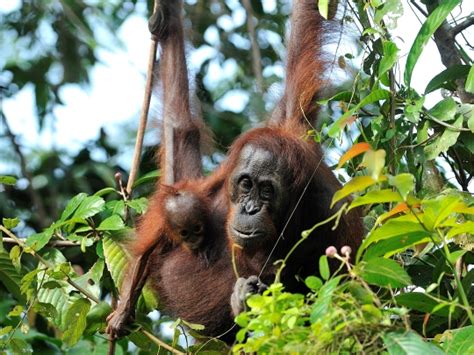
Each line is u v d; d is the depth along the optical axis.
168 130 9.66
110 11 13.91
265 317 5.34
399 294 6.36
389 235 5.87
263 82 11.36
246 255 8.25
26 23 13.85
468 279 7.27
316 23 9.17
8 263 8.68
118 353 9.70
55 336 10.90
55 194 12.63
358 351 5.23
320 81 8.88
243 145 7.98
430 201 5.73
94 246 9.19
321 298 5.25
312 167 7.93
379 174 5.41
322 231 8.01
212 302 8.63
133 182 8.73
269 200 7.76
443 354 5.04
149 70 8.64
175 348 7.85
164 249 9.02
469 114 7.85
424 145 7.93
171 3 9.94
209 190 8.88
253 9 13.08
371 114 8.24
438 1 8.27
